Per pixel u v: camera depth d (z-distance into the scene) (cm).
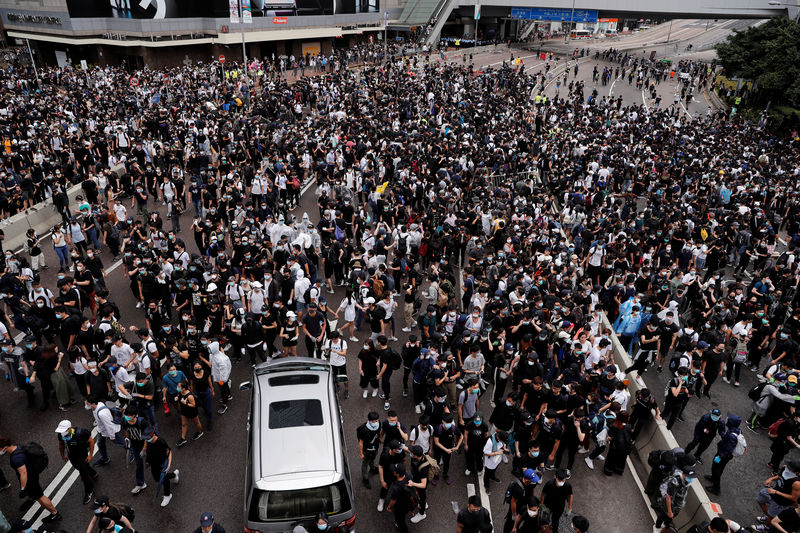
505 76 5284
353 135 2745
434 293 1402
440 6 7869
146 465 991
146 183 2261
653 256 1894
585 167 2634
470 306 1466
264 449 804
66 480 949
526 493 801
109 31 5662
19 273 1408
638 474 1041
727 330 1364
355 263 1464
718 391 1344
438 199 2022
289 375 962
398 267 1619
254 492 742
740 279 1903
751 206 2216
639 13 7069
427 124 3309
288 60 6025
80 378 1102
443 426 927
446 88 4556
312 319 1224
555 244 1711
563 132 3409
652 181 2588
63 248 1636
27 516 872
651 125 3781
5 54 6059
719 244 1789
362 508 916
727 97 5322
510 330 1248
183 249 1428
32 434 1038
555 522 816
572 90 5584
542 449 973
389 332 1418
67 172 2261
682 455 857
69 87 4147
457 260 1914
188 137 2711
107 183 2175
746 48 5112
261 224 1786
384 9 7988
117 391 1061
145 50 5447
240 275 1545
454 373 1098
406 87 4456
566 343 1185
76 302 1273
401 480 809
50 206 2064
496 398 1173
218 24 5797
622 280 1493
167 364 1234
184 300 1346
